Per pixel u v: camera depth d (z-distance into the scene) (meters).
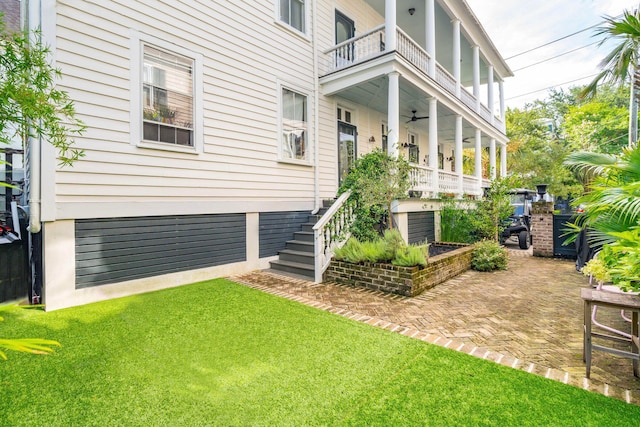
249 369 2.64
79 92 4.46
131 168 4.99
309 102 8.16
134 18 5.05
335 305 4.36
